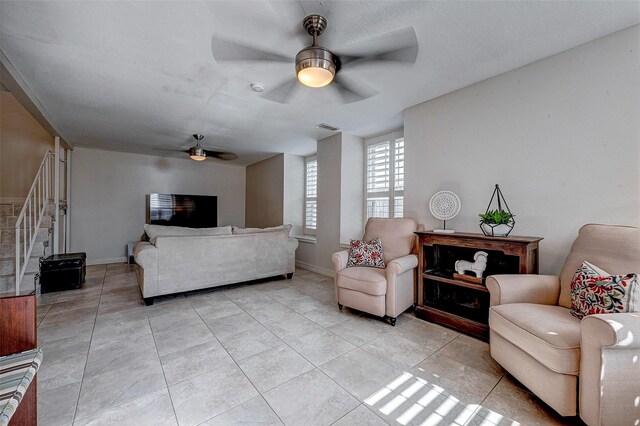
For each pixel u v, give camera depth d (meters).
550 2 1.64
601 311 1.46
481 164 2.66
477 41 2.02
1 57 2.14
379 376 1.81
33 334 1.16
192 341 2.29
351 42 1.97
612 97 1.96
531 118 2.35
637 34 1.86
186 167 6.51
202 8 1.65
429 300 2.89
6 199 4.64
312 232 5.74
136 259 3.10
